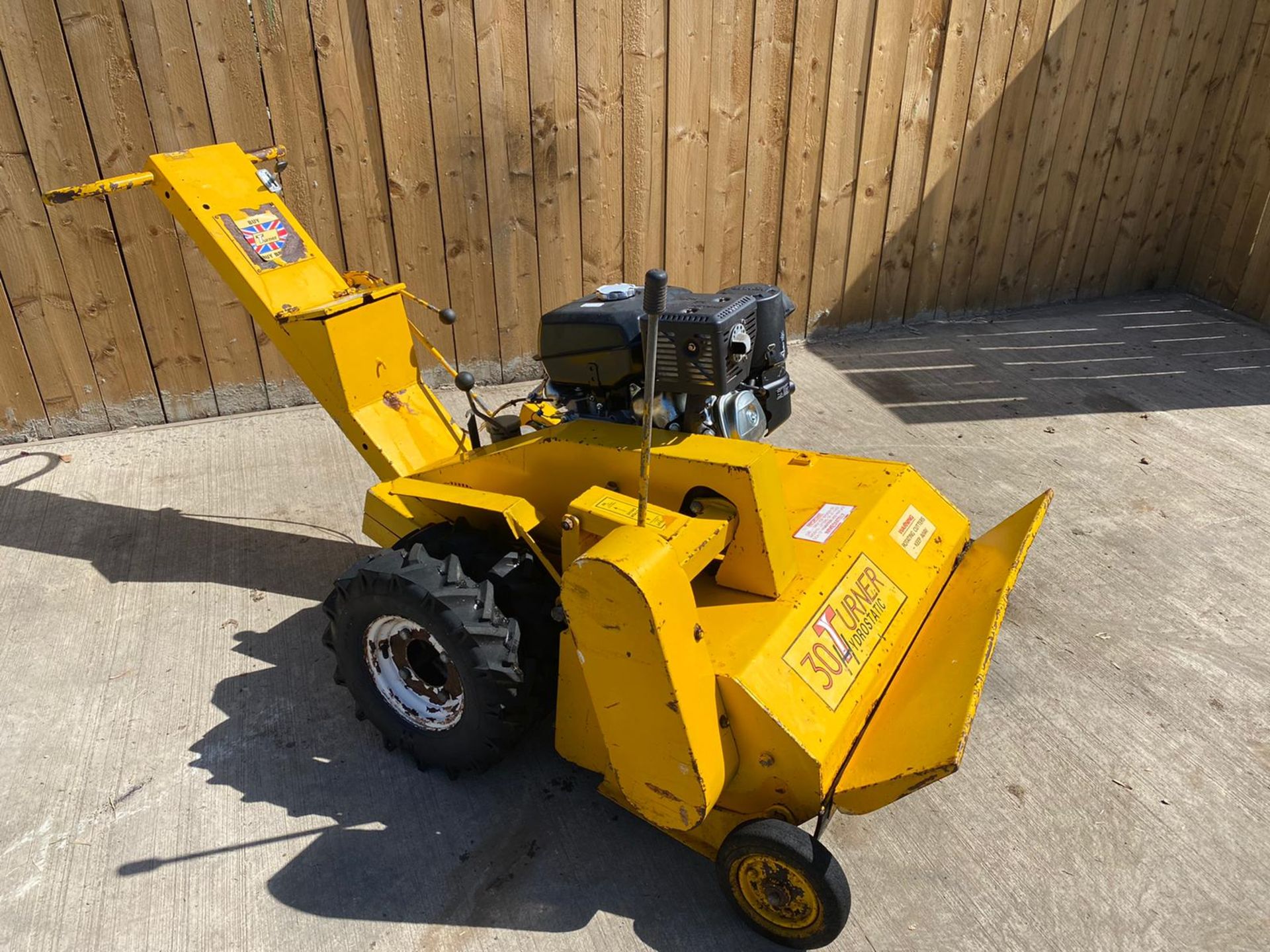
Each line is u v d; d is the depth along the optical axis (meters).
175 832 2.84
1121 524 4.47
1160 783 3.02
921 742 2.35
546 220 5.57
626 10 5.21
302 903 2.62
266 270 3.49
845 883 2.29
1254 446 5.26
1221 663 3.55
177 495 4.64
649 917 2.59
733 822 2.59
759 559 2.60
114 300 4.91
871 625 2.74
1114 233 7.69
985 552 3.20
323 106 4.80
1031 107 6.75
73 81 4.38
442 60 4.92
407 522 3.44
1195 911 2.60
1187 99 7.27
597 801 2.96
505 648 2.66
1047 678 3.47
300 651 3.60
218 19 4.48
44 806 2.92
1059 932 2.55
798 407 5.75
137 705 3.33
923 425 5.52
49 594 3.90
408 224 5.25
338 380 3.42
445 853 2.78
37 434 5.08
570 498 2.96
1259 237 7.26
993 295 7.48
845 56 5.95
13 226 4.56
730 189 6.02
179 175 3.44
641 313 2.79
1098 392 6.00
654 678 2.21
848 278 6.79
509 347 5.87
